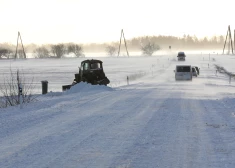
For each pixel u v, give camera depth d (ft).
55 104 94.17
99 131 56.85
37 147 46.68
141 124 62.64
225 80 251.39
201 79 255.09
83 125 62.34
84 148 45.83
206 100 100.01
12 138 52.60
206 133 54.60
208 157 41.01
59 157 41.63
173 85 179.73
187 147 45.85
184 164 38.29
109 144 47.88
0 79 303.68
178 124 62.34
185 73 238.68
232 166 37.35
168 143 48.11
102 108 84.43
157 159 40.34
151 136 52.65
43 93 147.95
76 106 89.04
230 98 103.65
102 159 40.57
